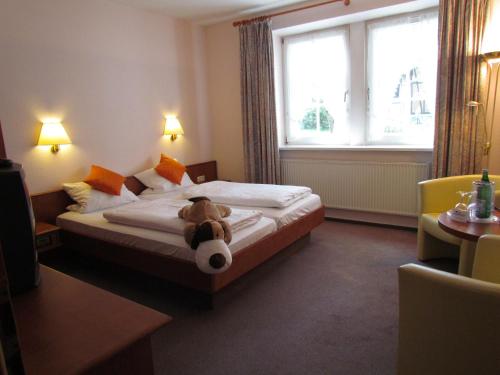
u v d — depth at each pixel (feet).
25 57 10.25
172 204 10.41
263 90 14.30
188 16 14.57
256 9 13.93
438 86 11.01
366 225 13.73
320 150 14.25
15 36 10.00
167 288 8.64
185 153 15.67
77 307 3.68
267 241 8.97
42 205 10.75
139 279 9.18
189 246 7.68
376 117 13.53
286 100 15.47
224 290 8.21
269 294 8.58
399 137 13.21
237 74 15.46
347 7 12.51
